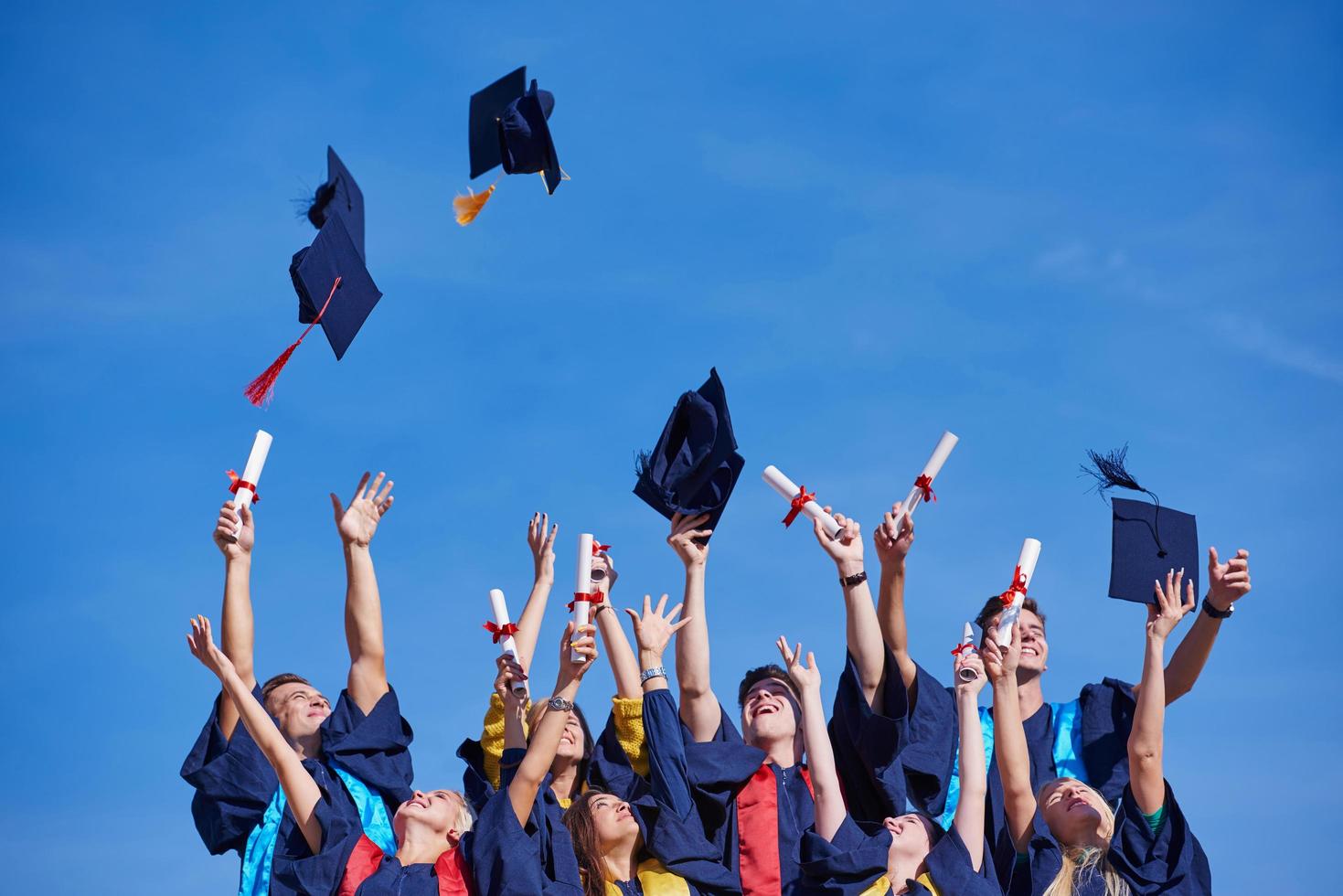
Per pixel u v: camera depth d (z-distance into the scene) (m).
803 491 11.34
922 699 11.43
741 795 10.87
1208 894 10.71
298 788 10.41
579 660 10.27
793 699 11.38
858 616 11.15
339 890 10.20
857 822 10.98
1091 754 11.95
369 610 11.40
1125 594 12.43
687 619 11.18
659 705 10.68
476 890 10.04
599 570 11.37
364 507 11.59
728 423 11.45
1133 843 10.72
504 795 10.17
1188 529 12.65
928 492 11.23
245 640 11.07
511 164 12.02
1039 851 10.78
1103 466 12.73
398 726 11.26
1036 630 12.21
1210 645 11.69
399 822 10.55
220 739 11.21
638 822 10.52
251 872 10.77
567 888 10.18
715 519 11.41
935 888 10.46
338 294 12.17
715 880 10.45
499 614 10.74
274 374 11.35
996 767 11.80
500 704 11.05
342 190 12.52
